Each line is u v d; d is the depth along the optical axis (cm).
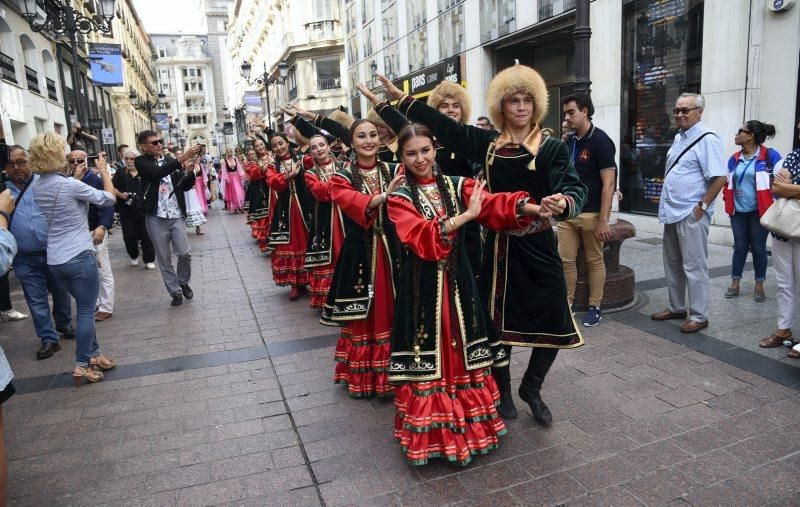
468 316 292
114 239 1262
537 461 299
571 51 1220
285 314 598
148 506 279
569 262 498
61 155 405
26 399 409
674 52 867
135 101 4194
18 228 479
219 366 457
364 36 2298
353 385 381
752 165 524
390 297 367
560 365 416
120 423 366
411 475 293
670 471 285
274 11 3838
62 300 536
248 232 1243
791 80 716
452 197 287
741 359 409
